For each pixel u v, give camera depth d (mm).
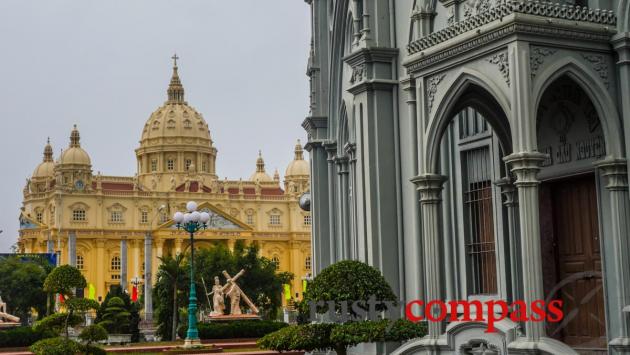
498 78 13109
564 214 16000
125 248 132500
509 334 12914
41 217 148750
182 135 164250
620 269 13938
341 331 14898
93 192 143500
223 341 37469
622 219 13914
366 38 19984
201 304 73875
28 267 89312
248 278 88312
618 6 13859
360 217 20062
